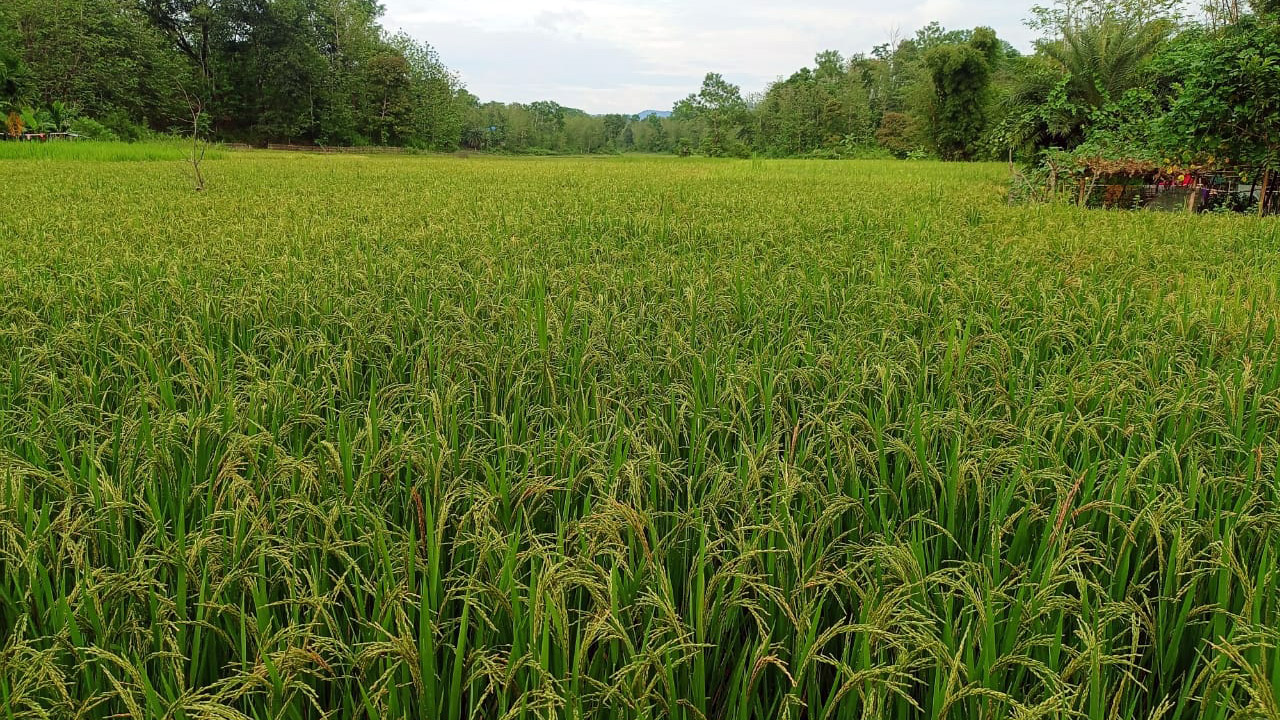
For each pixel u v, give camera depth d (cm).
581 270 645
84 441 297
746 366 386
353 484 266
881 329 475
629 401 362
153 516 235
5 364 397
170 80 5528
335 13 6812
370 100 7162
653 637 192
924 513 260
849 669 185
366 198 1431
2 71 3809
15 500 240
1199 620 214
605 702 188
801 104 6506
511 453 306
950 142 4712
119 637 202
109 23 5219
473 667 188
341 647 195
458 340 436
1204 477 272
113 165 2380
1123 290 585
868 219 1068
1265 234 921
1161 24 2395
